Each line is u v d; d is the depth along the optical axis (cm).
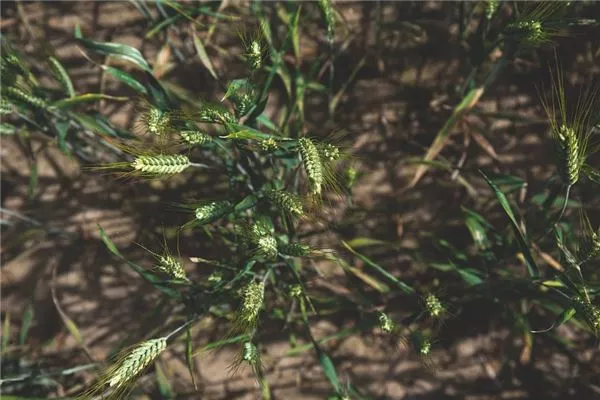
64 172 141
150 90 112
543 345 133
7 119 141
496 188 101
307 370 136
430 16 136
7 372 137
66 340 139
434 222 135
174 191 139
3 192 142
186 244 138
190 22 136
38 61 141
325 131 137
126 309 140
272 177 119
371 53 136
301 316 130
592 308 96
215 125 134
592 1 132
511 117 127
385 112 137
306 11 138
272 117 139
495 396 133
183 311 135
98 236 141
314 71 125
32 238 141
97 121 119
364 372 135
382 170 137
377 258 135
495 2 110
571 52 133
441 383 134
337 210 135
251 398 136
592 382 131
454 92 135
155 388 137
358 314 135
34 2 142
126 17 142
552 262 121
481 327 133
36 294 141
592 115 103
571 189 130
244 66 139
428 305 107
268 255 103
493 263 121
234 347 136
